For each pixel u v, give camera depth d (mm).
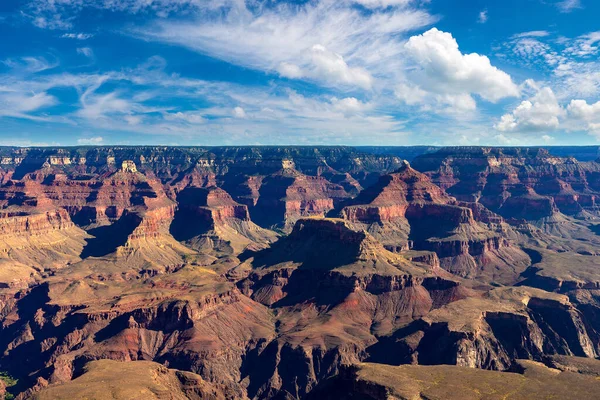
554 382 185250
